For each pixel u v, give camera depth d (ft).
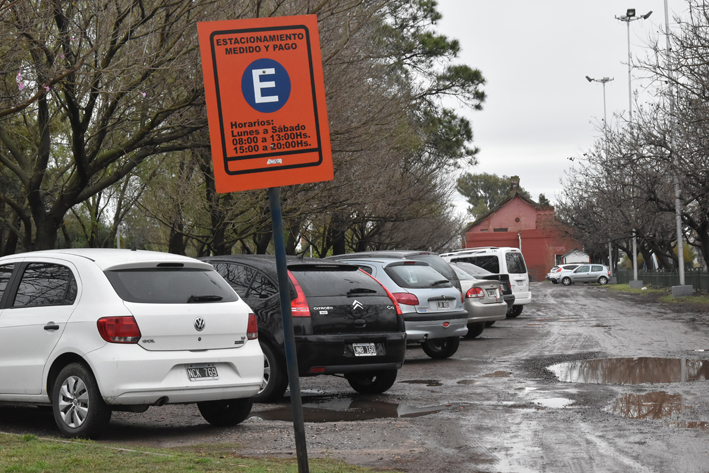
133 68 43.06
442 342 50.88
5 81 46.93
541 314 93.09
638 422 25.81
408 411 29.37
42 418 29.60
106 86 46.96
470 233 328.70
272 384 31.89
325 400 32.83
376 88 67.36
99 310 24.35
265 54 16.38
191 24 47.57
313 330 31.86
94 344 24.09
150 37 46.03
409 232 165.27
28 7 39.70
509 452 21.88
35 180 53.11
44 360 25.41
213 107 16.03
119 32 44.34
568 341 56.90
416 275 46.68
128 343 23.94
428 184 113.70
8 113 37.76
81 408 24.45
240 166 16.11
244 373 25.94
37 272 26.99
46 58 42.47
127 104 50.78
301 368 31.63
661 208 117.29
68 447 21.61
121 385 23.61
